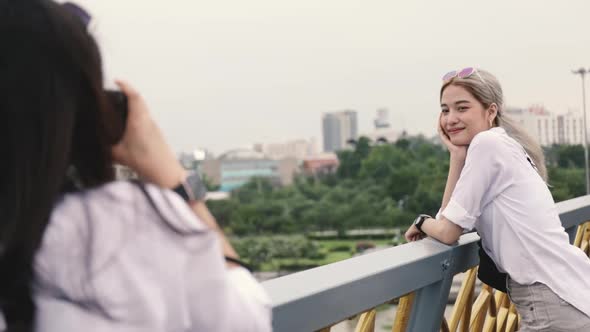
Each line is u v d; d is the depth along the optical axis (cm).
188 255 78
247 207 11019
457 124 235
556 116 10912
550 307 210
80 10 80
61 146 75
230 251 89
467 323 235
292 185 12388
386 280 169
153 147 86
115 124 81
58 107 74
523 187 214
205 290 77
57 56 75
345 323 162
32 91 73
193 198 89
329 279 149
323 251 9731
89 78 77
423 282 193
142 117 85
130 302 74
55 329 73
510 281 221
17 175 73
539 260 211
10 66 73
